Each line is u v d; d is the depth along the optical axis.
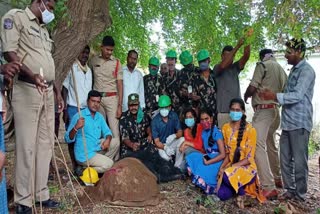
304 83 4.36
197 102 5.59
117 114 5.55
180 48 8.98
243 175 4.41
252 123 4.89
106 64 5.52
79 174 4.79
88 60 5.96
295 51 4.43
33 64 3.46
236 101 4.59
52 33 4.84
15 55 3.32
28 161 3.54
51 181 4.65
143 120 5.62
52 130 3.72
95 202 4.09
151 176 4.53
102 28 5.07
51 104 3.70
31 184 3.41
